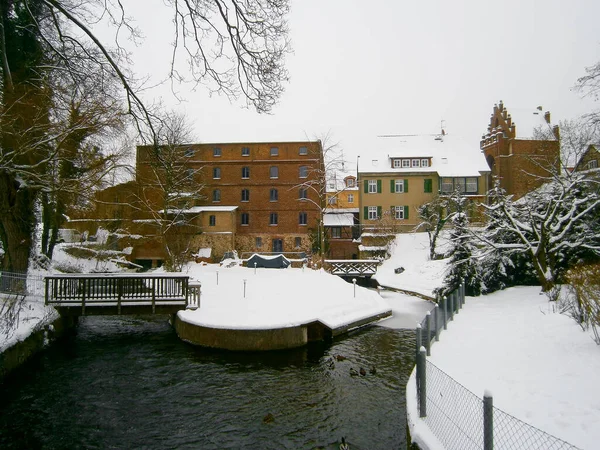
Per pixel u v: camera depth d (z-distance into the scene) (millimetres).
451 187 47062
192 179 41969
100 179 16125
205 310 18812
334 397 12000
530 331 12453
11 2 14383
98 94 14781
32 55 16953
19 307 14719
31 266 23531
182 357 15664
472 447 5977
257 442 9570
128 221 35312
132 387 12844
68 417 10812
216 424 10461
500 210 21672
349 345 17438
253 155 48688
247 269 37406
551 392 7691
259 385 13016
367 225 47750
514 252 21422
